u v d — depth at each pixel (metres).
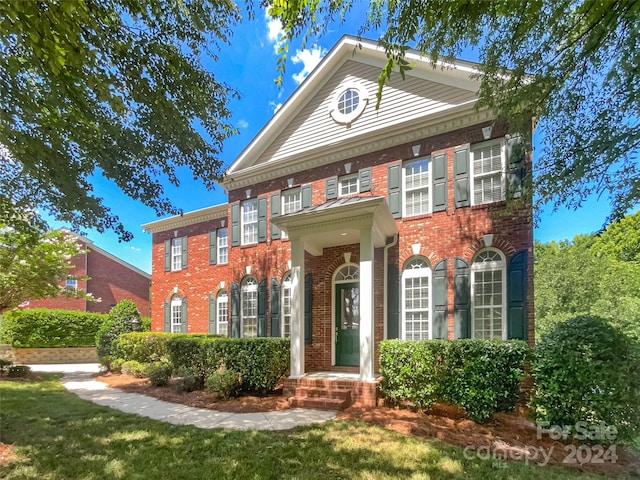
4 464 4.86
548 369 6.43
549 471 4.89
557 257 20.77
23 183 6.29
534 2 3.77
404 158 10.79
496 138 9.41
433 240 9.98
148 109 5.69
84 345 20.75
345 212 8.49
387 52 3.90
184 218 19.08
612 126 5.98
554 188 6.68
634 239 22.20
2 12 3.06
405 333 10.15
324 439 5.77
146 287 27.77
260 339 9.29
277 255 13.29
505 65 6.17
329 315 11.40
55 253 12.69
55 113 5.07
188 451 5.34
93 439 5.86
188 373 9.90
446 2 3.67
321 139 12.87
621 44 5.16
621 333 6.10
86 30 4.25
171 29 5.43
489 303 9.15
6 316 19.09
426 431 6.21
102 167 6.17
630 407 5.66
